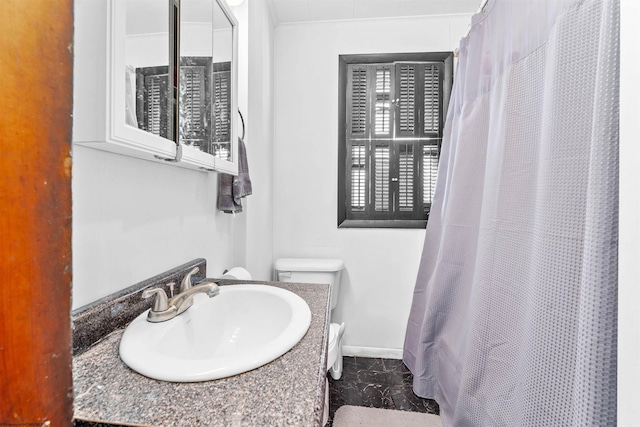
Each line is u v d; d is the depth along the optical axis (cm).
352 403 145
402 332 185
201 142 85
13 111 23
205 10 87
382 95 188
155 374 44
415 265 184
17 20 23
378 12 175
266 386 43
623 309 42
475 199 123
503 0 100
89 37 48
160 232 82
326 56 185
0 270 22
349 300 187
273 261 188
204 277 100
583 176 66
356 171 190
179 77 70
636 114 41
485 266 102
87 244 58
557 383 70
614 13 54
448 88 181
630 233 42
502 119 98
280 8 172
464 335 118
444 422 126
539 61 84
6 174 22
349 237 187
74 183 54
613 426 53
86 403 39
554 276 72
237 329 80
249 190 124
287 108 188
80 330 52
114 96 49
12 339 23
